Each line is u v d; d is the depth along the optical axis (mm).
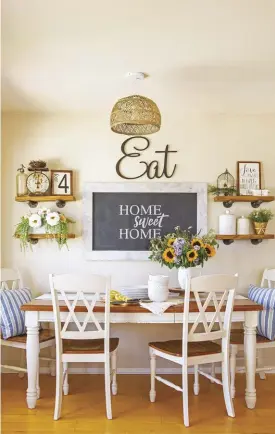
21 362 3740
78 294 2814
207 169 3980
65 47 2617
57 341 2834
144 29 2398
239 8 2184
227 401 2893
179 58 2791
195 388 3342
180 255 3279
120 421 2811
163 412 2969
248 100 3650
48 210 3828
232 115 4008
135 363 3898
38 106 3799
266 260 3936
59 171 3918
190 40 2535
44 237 3777
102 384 3584
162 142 3992
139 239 3932
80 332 2826
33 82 3213
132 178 3967
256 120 4004
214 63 2875
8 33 2428
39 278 3908
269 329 3213
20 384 3543
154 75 3088
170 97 3568
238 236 3799
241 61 2848
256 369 3234
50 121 3984
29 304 3053
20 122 3977
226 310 2889
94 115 3992
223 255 3932
